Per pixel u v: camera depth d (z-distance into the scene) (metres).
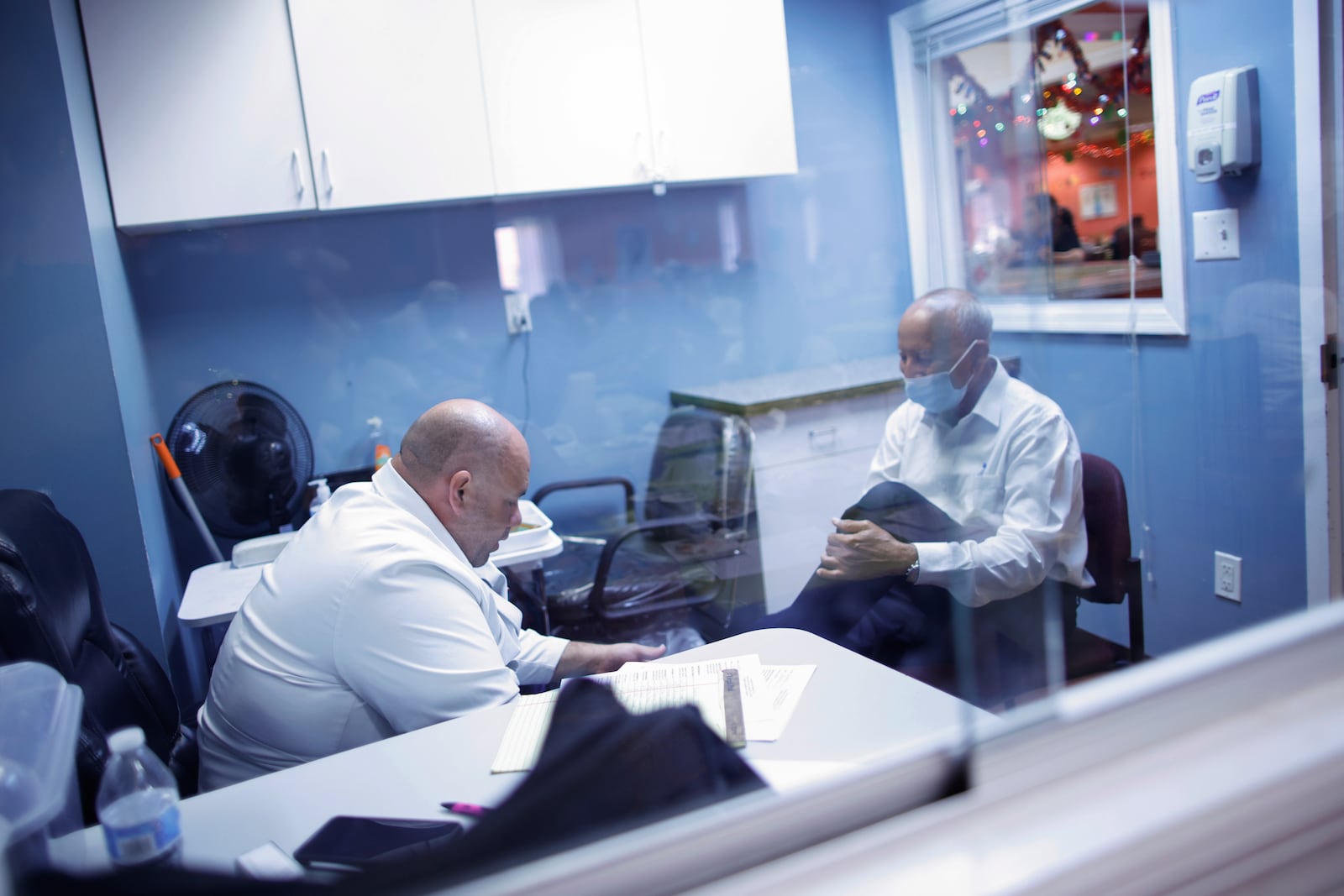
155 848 0.67
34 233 1.66
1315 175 1.78
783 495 2.57
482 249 2.55
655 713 0.71
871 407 2.69
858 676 1.01
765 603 2.45
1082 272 2.34
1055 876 0.48
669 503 2.67
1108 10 2.28
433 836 0.77
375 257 2.44
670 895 0.48
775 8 2.55
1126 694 0.60
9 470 1.68
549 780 0.59
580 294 2.68
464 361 2.56
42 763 0.62
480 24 2.22
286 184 2.08
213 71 2.01
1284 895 0.56
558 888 0.48
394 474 1.28
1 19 1.61
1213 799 0.52
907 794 0.52
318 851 0.75
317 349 2.40
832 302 3.02
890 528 1.48
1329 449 1.83
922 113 2.87
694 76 2.47
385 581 1.12
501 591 1.41
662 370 2.81
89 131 1.85
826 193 2.96
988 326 1.53
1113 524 1.50
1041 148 2.24
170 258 2.24
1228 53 1.92
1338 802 0.56
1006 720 0.58
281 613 1.16
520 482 1.30
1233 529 2.00
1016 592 1.33
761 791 0.54
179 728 1.29
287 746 1.15
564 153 2.34
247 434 2.08
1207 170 1.94
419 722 1.12
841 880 0.48
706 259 2.83
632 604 2.22
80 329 1.69
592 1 2.33
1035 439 1.44
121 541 1.73
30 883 0.56
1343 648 0.66
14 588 0.91
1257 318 1.92
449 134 2.22
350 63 2.11
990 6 2.54
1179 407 2.11
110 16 1.92
